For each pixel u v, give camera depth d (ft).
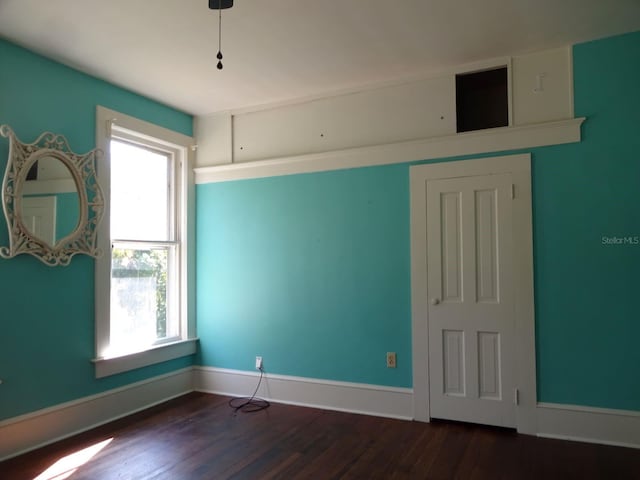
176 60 10.55
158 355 12.75
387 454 9.33
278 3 8.25
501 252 10.59
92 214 11.03
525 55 10.59
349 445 9.80
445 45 10.07
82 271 10.89
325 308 12.51
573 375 9.95
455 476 8.37
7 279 9.36
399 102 11.85
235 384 13.57
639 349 9.49
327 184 12.59
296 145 13.08
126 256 12.31
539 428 10.12
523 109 10.60
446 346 11.02
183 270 13.94
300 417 11.59
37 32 9.20
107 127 11.57
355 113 12.35
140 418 11.57
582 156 10.05
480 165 10.85
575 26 9.34
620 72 9.80
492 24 9.19
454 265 11.03
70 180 10.52
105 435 10.43
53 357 10.18
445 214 11.15
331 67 11.10
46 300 10.08
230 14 8.60
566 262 10.09
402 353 11.56
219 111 14.14
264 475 8.50
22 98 9.76
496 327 10.56
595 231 9.90
